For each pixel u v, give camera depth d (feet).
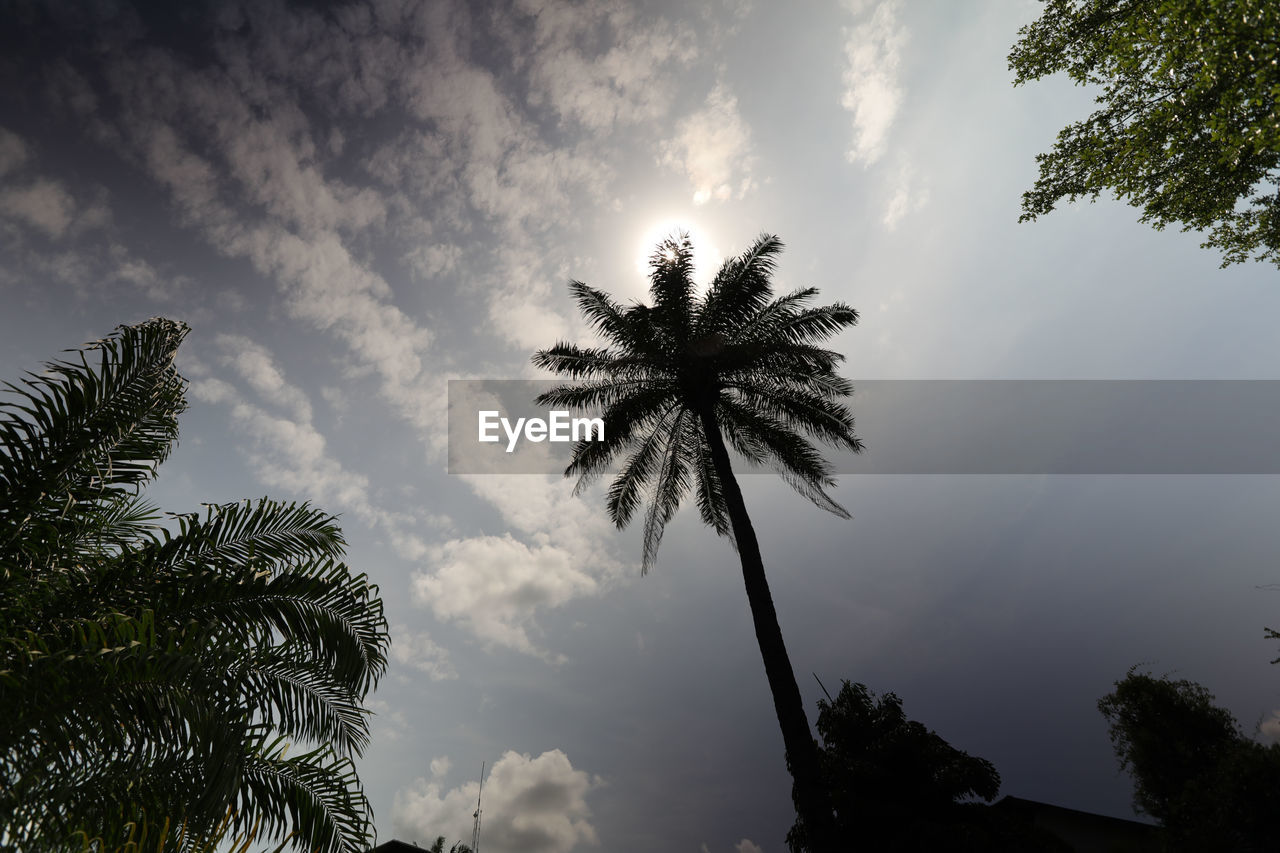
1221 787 40.40
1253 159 31.35
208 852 14.61
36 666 11.86
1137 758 47.52
